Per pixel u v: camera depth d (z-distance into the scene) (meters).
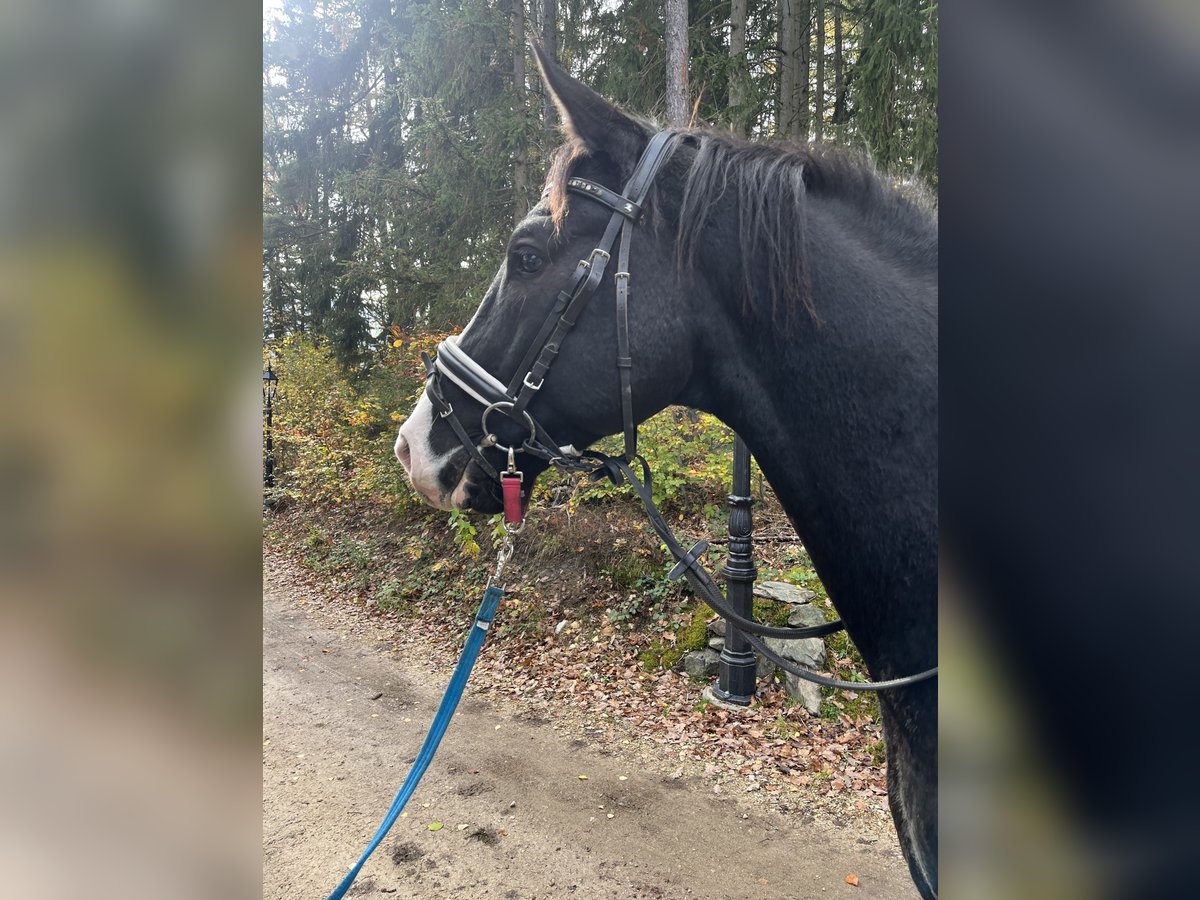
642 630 5.02
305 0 12.91
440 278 9.03
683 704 4.22
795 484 1.37
